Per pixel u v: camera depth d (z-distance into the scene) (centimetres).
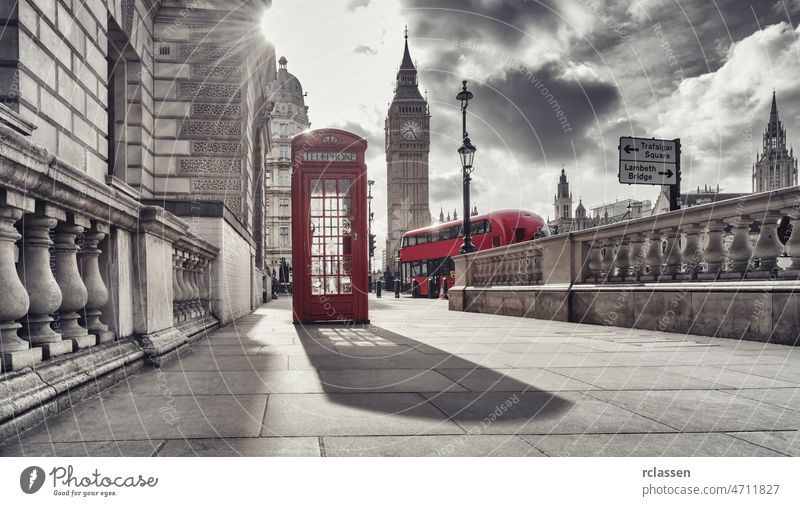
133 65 1057
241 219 1211
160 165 1184
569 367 472
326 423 283
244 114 1248
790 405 324
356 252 1031
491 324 1006
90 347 384
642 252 916
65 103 706
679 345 633
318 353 575
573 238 1048
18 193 271
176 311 663
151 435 259
